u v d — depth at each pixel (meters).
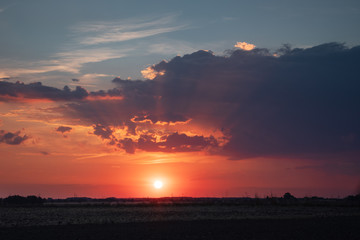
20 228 55.09
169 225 58.88
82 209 99.38
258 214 81.50
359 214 80.81
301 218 71.06
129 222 64.06
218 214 82.06
